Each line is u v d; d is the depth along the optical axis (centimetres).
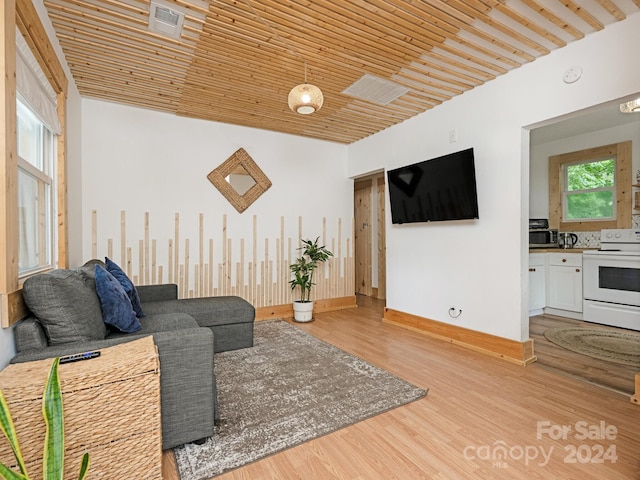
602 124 428
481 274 313
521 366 273
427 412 201
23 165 186
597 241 460
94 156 344
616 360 284
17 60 162
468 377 251
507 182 292
